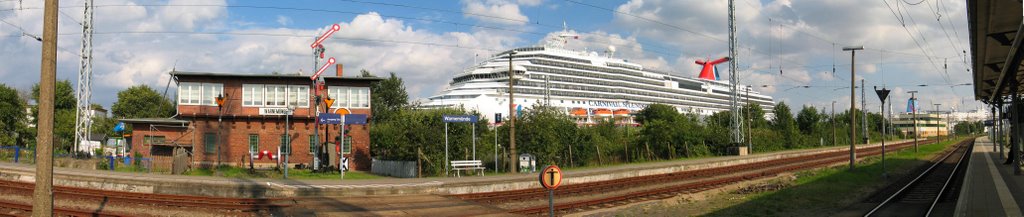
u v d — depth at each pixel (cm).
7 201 1861
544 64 10906
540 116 4159
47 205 1184
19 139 6172
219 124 3888
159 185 2273
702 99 13838
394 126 4053
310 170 3647
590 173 3247
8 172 2414
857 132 12600
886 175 3628
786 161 5325
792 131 8288
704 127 6506
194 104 3903
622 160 5022
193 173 3203
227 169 3572
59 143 6294
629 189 2972
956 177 3672
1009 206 2183
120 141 5622
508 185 2770
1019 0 1772
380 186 2427
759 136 7144
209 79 3941
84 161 3167
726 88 14950
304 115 4022
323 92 4069
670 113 10269
